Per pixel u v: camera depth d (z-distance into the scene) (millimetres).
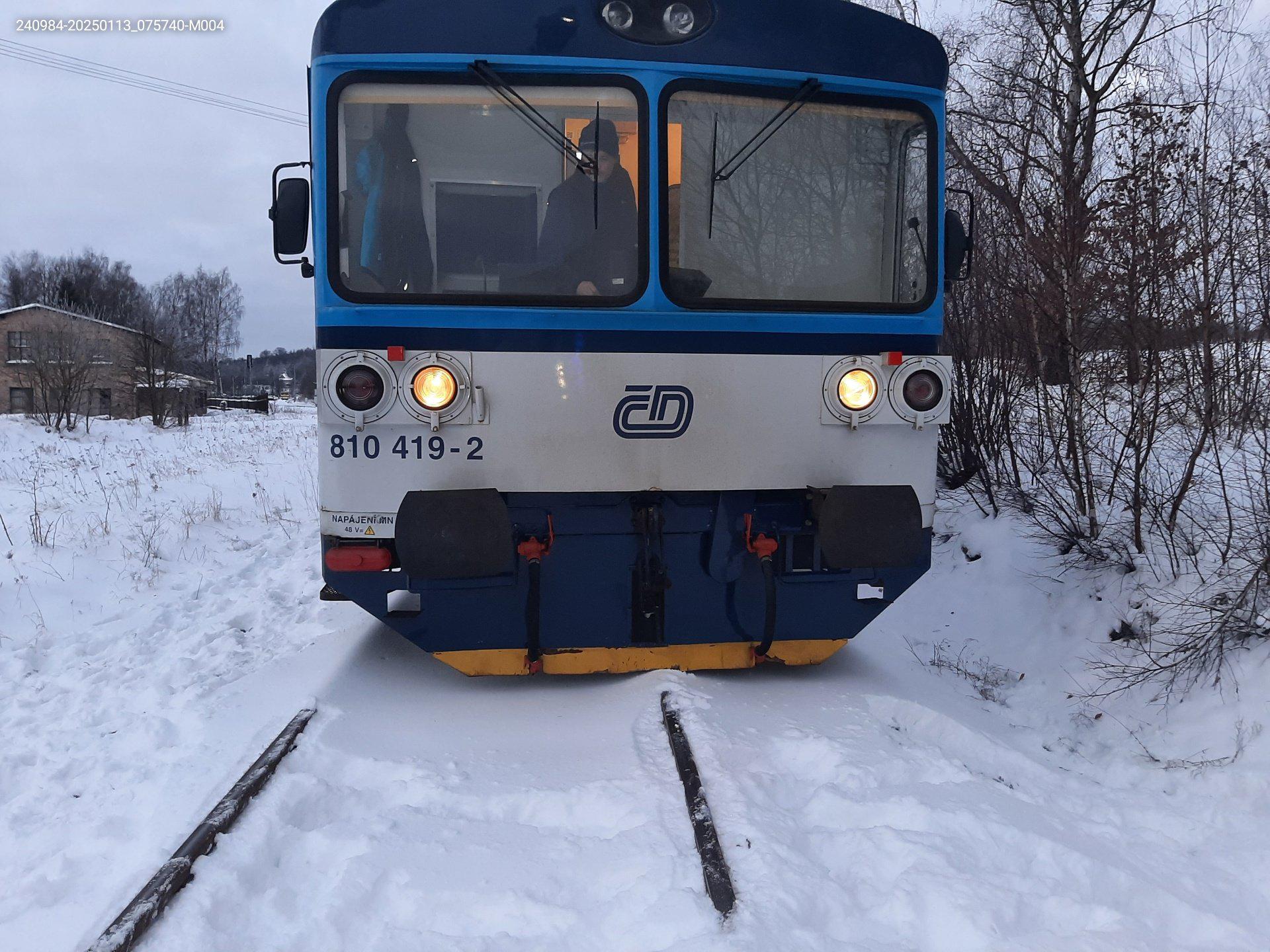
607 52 4262
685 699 4270
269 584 8141
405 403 4188
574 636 4523
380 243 4215
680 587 4531
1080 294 6461
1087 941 2613
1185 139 6375
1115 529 6500
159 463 18438
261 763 3576
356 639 5527
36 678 5691
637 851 3080
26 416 28250
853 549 4316
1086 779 4289
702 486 4383
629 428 4309
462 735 4133
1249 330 5879
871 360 4484
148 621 6934
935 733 4301
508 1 4215
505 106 4246
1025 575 6785
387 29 4188
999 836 3184
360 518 4254
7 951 2615
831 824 3350
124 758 4055
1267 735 4238
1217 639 4941
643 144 4281
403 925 2760
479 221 4250
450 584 4410
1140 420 6215
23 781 3988
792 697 4531
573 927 2719
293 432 31797
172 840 3096
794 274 4480
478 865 3047
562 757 3904
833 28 4480
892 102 4598
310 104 4391
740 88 4395
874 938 2666
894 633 6449
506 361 4230
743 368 4379
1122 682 5172
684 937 2600
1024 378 7734
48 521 10539
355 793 3629
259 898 2893
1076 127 9398
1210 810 3801
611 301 4289
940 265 4664
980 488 8523
